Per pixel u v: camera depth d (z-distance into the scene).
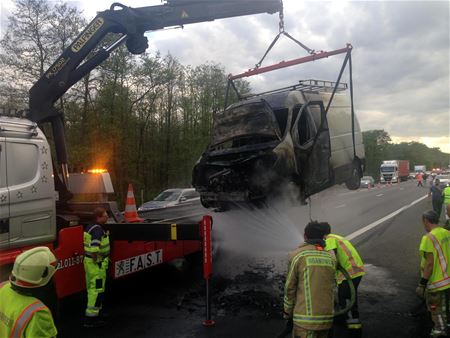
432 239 4.54
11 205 4.74
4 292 2.39
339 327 4.93
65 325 5.19
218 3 7.31
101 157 22.55
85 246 5.19
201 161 7.97
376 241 10.47
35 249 2.45
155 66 27.06
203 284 6.76
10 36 20.59
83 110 22.78
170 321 5.25
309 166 7.70
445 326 4.48
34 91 6.86
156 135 30.45
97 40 7.07
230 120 7.85
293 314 3.49
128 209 7.47
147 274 7.20
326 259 3.51
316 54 7.52
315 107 8.73
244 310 5.56
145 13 7.31
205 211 8.09
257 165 7.01
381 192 32.28
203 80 34.69
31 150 5.05
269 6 7.32
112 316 5.46
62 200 6.57
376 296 6.17
